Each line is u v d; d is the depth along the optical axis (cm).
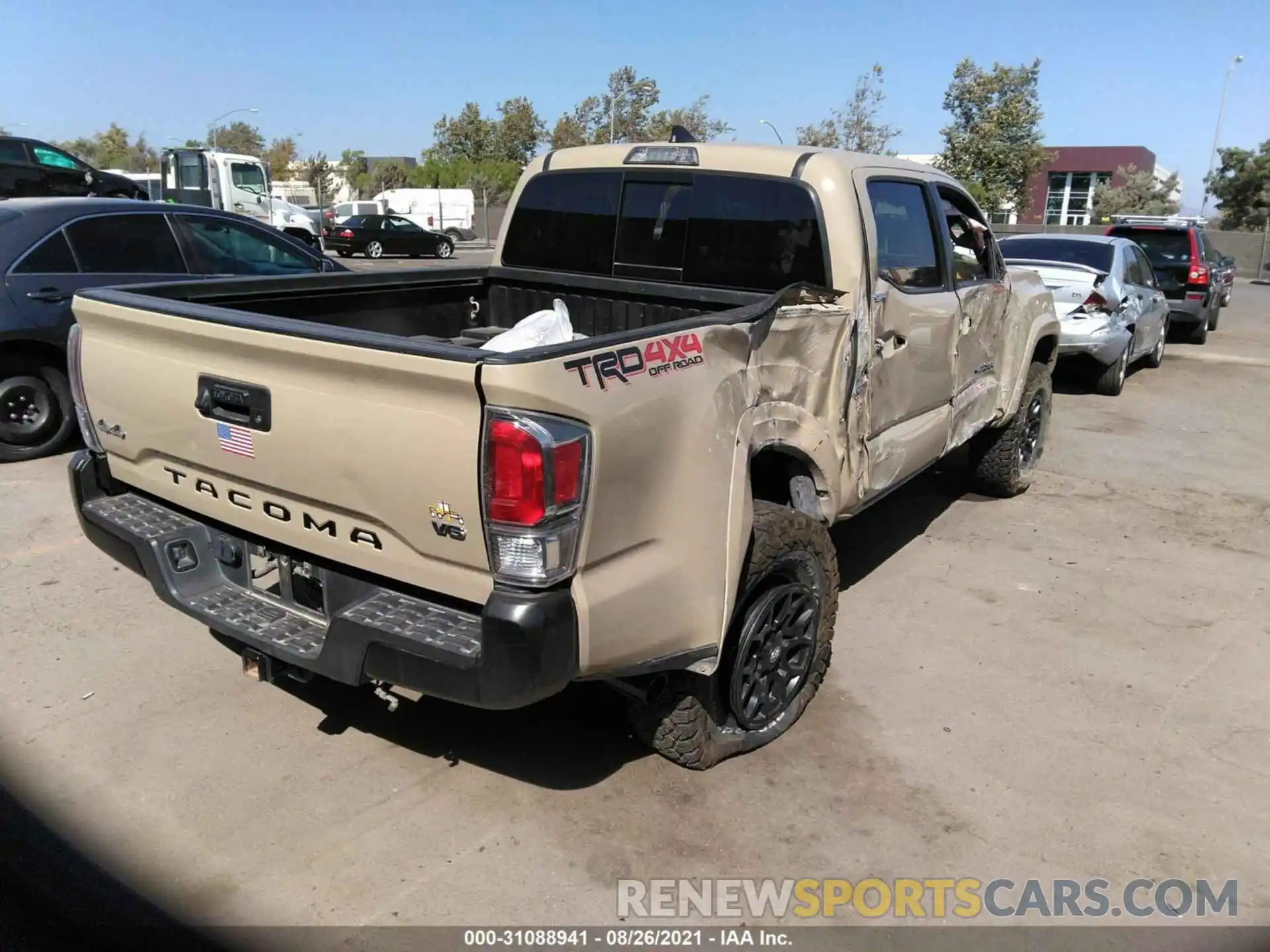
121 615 437
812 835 303
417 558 262
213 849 289
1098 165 6362
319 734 351
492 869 285
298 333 260
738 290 406
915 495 659
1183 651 436
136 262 686
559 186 461
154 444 318
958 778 334
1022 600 489
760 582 327
